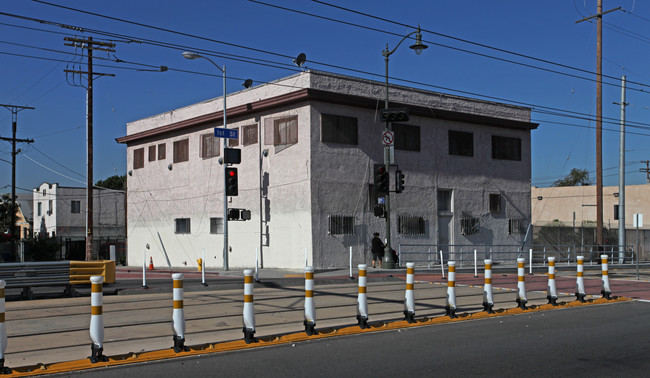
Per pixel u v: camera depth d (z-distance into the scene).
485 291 12.64
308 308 10.03
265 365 8.09
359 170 29.16
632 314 12.85
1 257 45.12
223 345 9.12
